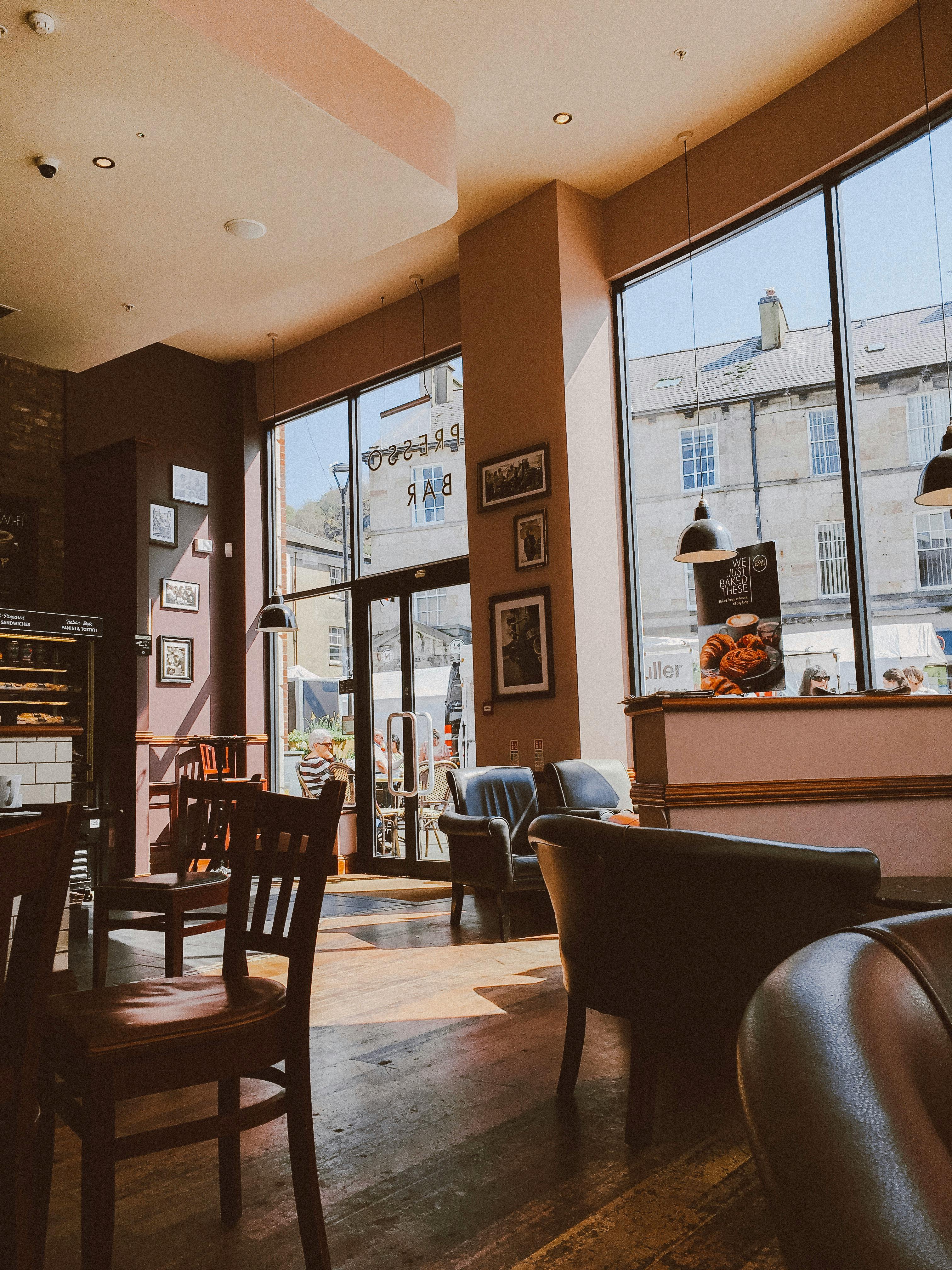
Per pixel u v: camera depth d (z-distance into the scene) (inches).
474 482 274.4
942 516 200.5
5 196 181.0
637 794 145.1
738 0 191.6
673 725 136.3
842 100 211.0
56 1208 84.1
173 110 158.7
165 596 330.0
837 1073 18.8
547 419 255.1
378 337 326.0
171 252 204.7
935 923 26.4
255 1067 64.5
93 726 258.2
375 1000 152.3
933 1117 19.8
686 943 89.0
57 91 152.4
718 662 240.8
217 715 342.6
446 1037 131.5
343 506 337.7
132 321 238.7
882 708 150.3
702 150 242.5
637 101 223.0
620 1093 108.3
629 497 263.9
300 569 349.7
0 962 42.3
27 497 293.7
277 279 219.0
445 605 302.5
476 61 204.2
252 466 360.2
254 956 189.6
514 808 234.1
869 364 211.8
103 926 131.0
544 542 254.8
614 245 264.4
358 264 295.6
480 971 171.0
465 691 296.2
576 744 245.0
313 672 342.0
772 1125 18.2
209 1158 94.4
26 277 213.5
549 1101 106.0
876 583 209.6
